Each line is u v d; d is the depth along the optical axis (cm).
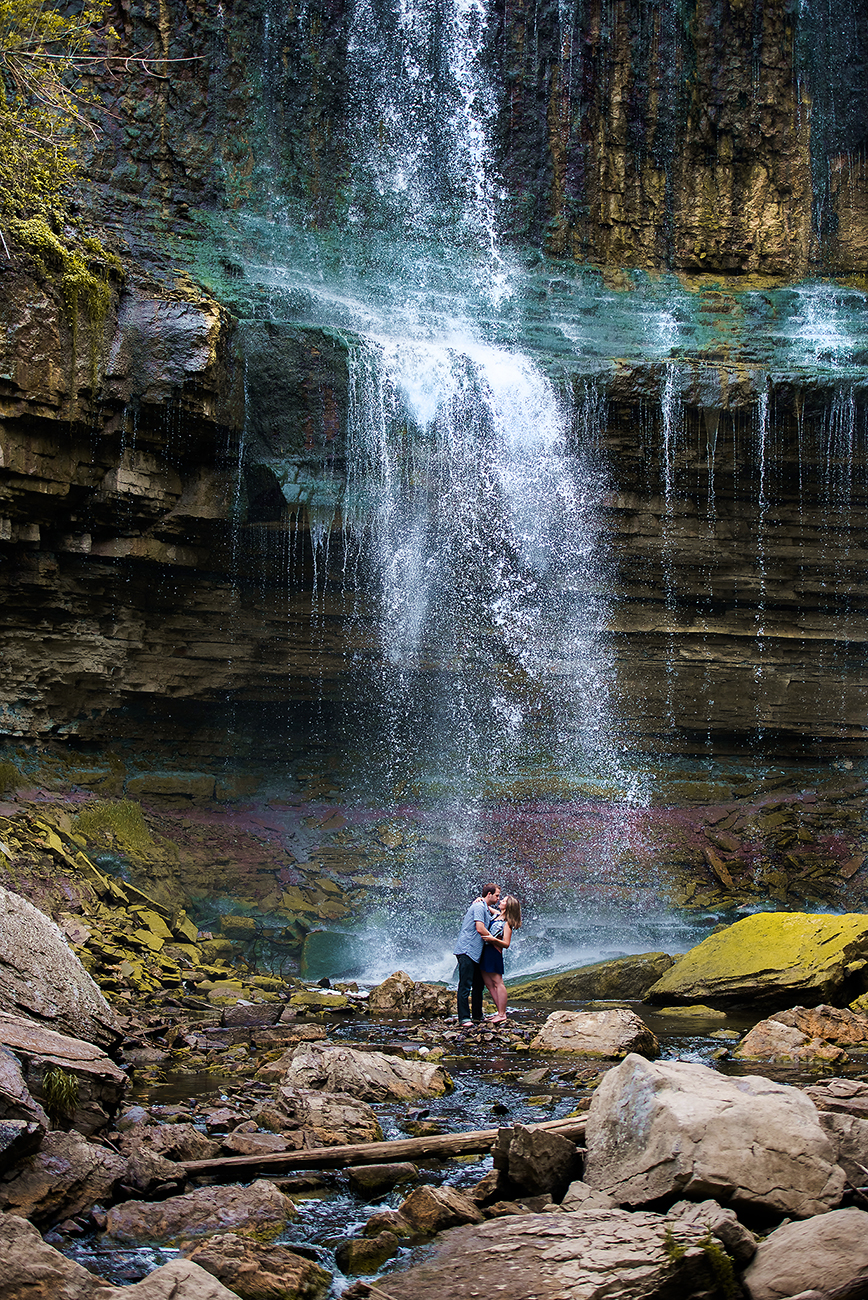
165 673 1586
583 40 2098
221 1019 918
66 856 1236
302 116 1953
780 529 1897
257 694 1733
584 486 1809
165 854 1472
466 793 1838
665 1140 415
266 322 1568
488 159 2081
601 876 1755
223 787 1691
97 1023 606
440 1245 387
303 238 1900
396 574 1739
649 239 2119
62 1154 430
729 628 1939
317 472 1589
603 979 1185
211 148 1836
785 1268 348
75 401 1308
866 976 1016
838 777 1984
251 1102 610
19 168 1343
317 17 1966
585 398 1758
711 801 1925
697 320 2027
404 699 1841
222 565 1608
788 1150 412
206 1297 324
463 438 1717
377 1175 468
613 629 1905
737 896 1750
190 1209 420
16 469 1269
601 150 2106
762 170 2148
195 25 1830
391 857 1714
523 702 1886
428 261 2008
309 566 1673
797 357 1891
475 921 967
